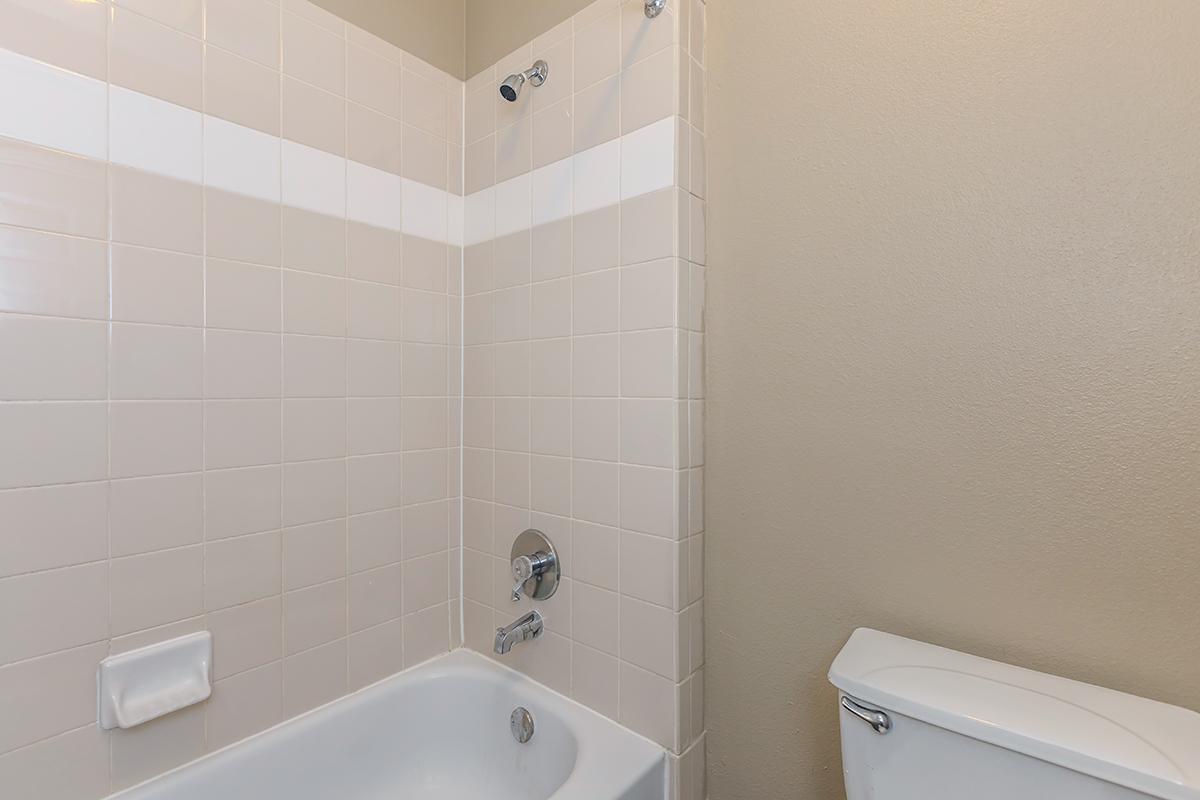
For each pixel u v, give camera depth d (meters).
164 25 1.01
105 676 0.94
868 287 0.96
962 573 0.88
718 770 1.15
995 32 0.85
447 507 1.51
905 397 0.93
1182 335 0.73
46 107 0.89
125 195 0.97
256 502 1.14
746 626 1.11
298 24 1.20
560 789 0.98
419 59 1.43
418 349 1.43
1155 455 0.74
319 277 1.23
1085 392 0.79
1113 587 0.77
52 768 0.90
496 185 1.45
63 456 0.91
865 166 0.97
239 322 1.11
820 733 1.02
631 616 1.16
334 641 1.27
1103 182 0.77
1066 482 0.80
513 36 1.41
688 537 1.11
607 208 1.20
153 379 1.00
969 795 0.72
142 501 0.99
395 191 1.38
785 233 1.06
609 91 1.20
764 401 1.08
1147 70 0.74
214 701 1.08
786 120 1.06
